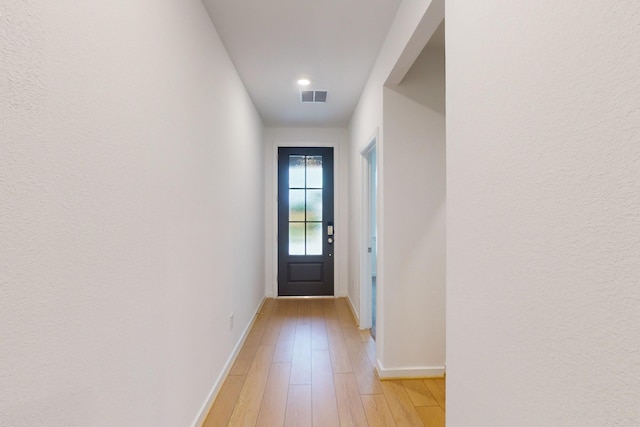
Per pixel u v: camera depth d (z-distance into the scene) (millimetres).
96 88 897
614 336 551
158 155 1272
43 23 715
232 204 2520
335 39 2225
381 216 2324
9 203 642
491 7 899
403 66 1985
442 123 2299
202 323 1793
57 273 760
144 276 1165
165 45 1339
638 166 508
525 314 764
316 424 1786
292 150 4590
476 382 986
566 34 640
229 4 1833
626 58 525
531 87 738
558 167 662
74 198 813
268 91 3180
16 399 660
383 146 2279
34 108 694
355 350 2789
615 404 552
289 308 4066
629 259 524
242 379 2279
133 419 1089
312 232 4609
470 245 1019
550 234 684
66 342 788
